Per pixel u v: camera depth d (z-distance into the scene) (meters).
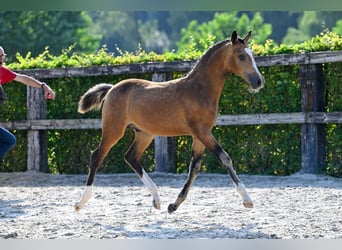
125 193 12.18
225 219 9.45
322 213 9.72
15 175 15.63
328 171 13.91
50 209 10.54
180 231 8.72
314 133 13.79
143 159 15.38
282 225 8.94
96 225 9.14
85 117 15.86
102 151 10.30
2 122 16.25
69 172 16.16
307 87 13.87
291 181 13.27
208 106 9.53
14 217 9.89
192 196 11.64
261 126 14.41
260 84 9.33
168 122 9.73
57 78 16.05
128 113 10.12
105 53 16.02
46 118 16.14
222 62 9.52
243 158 14.61
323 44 13.93
